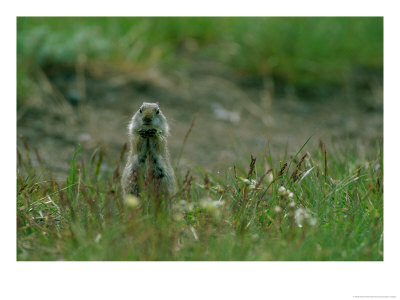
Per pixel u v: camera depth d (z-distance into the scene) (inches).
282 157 468.8
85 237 292.4
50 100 615.5
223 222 306.7
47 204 353.1
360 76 773.3
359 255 285.4
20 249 294.5
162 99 658.2
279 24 778.8
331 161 420.8
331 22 815.7
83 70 669.3
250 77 745.0
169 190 352.8
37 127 569.3
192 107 656.4
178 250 285.4
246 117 653.9
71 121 589.3
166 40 778.8
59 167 479.8
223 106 668.7
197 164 516.1
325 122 653.3
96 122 594.2
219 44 788.0
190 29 797.2
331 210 335.3
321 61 777.6
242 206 326.0
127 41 721.6
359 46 821.9
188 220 327.9
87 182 386.9
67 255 286.0
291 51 768.9
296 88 737.6
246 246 285.7
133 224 287.7
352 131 624.7
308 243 290.7
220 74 737.0
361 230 308.8
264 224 321.7
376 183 368.2
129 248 281.1
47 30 662.5
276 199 345.1
